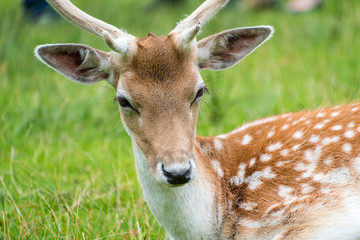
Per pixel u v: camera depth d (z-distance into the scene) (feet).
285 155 31.14
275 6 90.22
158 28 77.77
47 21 79.05
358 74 51.13
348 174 29.63
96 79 30.66
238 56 31.60
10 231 34.09
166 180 26.53
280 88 51.83
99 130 48.47
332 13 68.54
